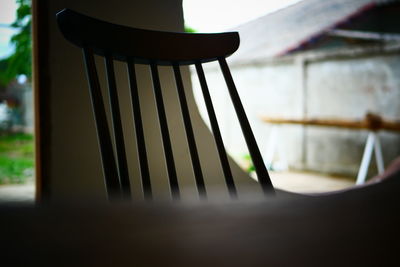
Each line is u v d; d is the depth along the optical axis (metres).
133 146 1.37
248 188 1.50
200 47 0.92
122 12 1.36
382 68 5.54
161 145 1.40
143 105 1.38
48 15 1.28
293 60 6.58
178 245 0.22
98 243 0.22
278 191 1.45
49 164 1.28
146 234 0.23
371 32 5.55
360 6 5.32
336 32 5.82
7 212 0.27
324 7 5.61
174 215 0.28
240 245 0.22
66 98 1.31
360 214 0.30
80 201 0.31
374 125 4.30
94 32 0.81
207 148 1.46
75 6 1.30
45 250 0.20
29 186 4.09
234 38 0.95
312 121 4.81
